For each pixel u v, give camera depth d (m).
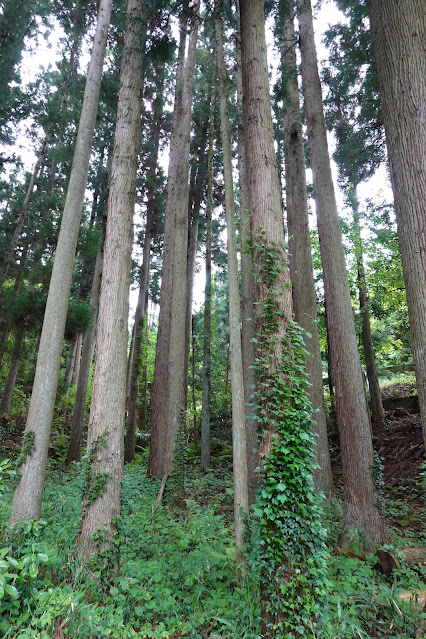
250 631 3.46
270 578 3.59
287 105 10.52
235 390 5.58
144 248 17.36
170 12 7.48
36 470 5.95
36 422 6.12
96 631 3.18
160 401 10.81
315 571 3.48
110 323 5.84
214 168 16.95
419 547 6.10
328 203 8.10
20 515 5.64
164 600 3.94
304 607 3.38
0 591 2.63
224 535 6.25
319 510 3.78
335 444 13.85
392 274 14.32
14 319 11.66
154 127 17.09
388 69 4.06
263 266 4.63
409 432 12.80
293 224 10.40
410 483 9.82
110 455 5.26
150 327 36.38
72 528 5.21
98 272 14.91
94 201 16.88
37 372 6.39
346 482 6.43
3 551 2.92
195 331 24.81
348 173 12.43
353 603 4.08
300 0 9.99
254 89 5.52
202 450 12.84
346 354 7.04
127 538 5.44
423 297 3.56
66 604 3.25
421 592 4.46
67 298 6.91
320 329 15.84
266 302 4.48
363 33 10.28
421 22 3.98
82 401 13.20
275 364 4.23
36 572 3.14
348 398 6.77
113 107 13.05
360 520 6.09
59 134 14.13
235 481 5.23
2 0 13.21
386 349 19.62
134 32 7.28
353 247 14.93
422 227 3.61
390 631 3.87
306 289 9.67
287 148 10.94
